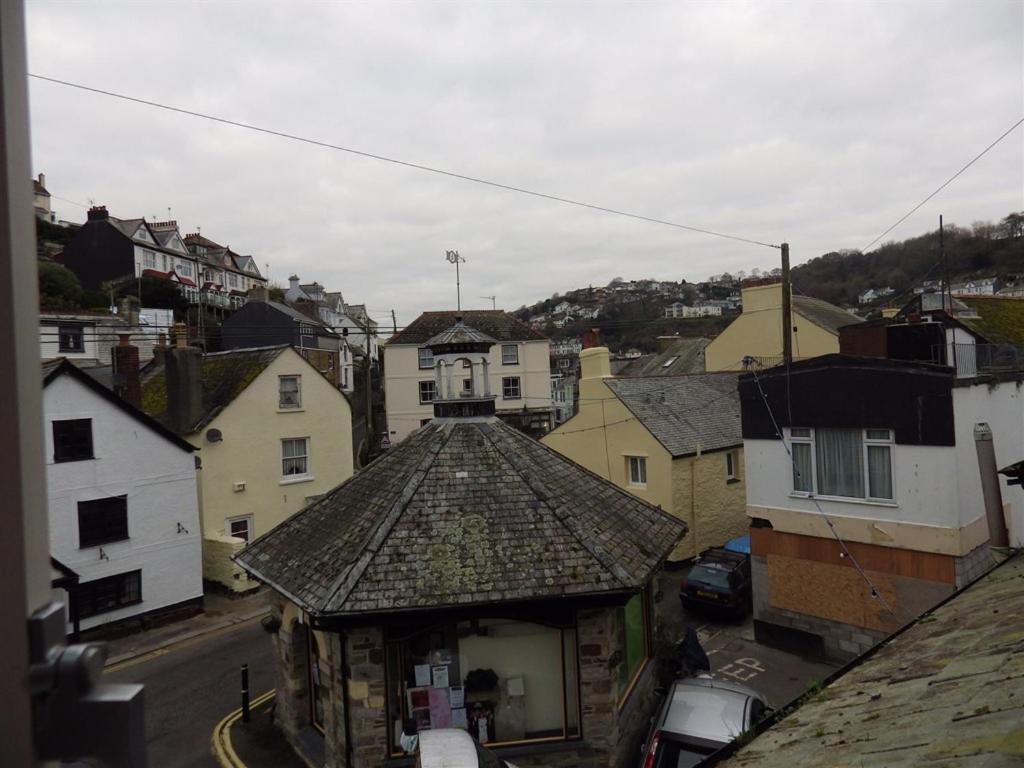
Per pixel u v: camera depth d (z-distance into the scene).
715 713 10.36
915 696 5.01
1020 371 17.56
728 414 28.83
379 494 12.19
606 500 13.39
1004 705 4.10
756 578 18.20
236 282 76.12
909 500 15.26
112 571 19.81
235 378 26.72
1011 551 8.60
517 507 11.54
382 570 10.38
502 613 10.46
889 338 17.64
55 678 1.41
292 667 12.65
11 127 1.42
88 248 54.75
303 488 27.48
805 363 16.91
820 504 16.73
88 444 19.45
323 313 78.38
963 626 6.52
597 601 10.54
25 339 1.45
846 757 4.27
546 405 50.28
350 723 10.57
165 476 21.28
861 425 15.93
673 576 24.31
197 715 14.64
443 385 14.02
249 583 23.70
